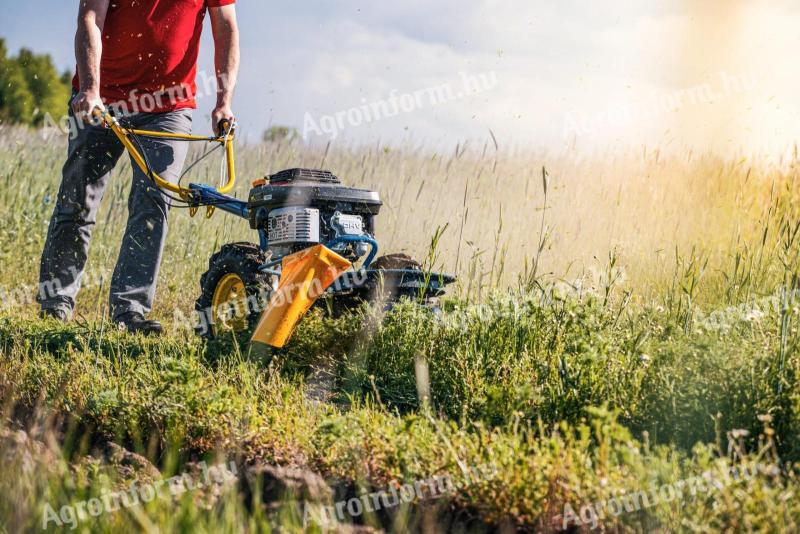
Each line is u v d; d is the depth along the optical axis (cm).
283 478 332
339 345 504
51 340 562
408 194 837
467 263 696
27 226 900
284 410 408
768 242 654
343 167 911
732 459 357
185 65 638
